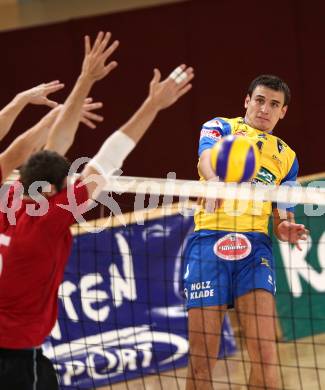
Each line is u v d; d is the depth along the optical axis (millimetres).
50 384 11336
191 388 13078
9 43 32031
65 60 31469
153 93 10242
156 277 18141
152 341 16719
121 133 10555
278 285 18719
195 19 30266
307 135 29656
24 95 12047
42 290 10891
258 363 12953
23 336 10891
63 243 10961
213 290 13164
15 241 10648
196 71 30391
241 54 29938
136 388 17234
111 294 17859
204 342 13117
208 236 13406
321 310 18672
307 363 17391
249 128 13703
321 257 18688
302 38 29422
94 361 17578
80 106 10828
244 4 29750
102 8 31594
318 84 29422
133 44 30844
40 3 32312
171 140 30719
